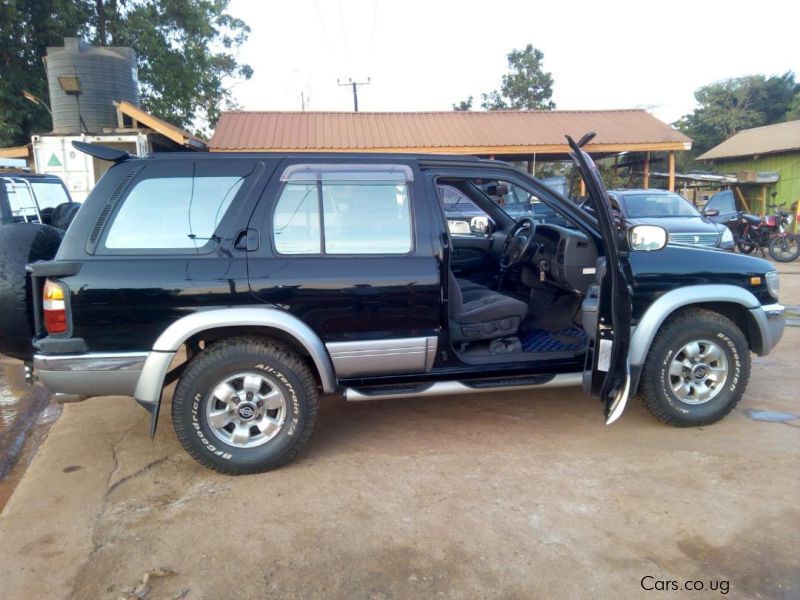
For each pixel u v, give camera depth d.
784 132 25.61
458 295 4.27
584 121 18.31
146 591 2.72
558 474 3.72
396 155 3.98
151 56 21.28
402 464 3.91
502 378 4.21
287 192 3.74
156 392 3.53
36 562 2.94
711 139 41.72
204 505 3.43
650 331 4.07
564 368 4.29
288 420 3.78
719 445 4.08
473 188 5.47
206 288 3.54
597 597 2.65
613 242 3.69
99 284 3.44
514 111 19.09
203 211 3.64
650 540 3.04
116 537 3.13
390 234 3.85
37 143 12.49
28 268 3.47
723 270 4.27
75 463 3.99
